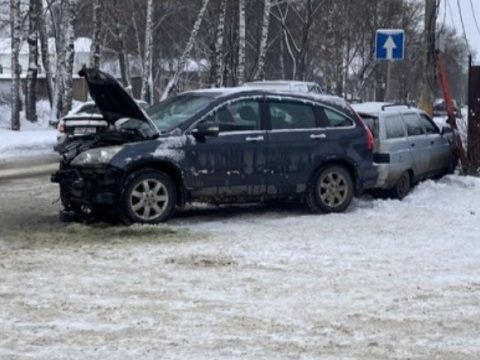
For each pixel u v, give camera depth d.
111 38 51.47
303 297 8.00
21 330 6.86
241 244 10.54
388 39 18.00
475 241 10.84
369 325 7.11
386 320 7.26
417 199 14.66
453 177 16.27
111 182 11.48
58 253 9.91
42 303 7.67
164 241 10.70
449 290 8.31
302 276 8.84
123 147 11.59
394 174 14.52
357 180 13.35
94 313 7.36
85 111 21.69
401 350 6.48
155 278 8.69
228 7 46.06
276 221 12.40
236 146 12.22
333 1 46.25
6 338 6.65
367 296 8.06
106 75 11.55
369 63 48.56
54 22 40.00
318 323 7.15
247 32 49.66
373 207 13.83
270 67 56.34
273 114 12.64
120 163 11.47
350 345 6.57
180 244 10.52
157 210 11.80
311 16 44.78
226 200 12.33
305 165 12.80
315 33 49.94
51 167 20.84
